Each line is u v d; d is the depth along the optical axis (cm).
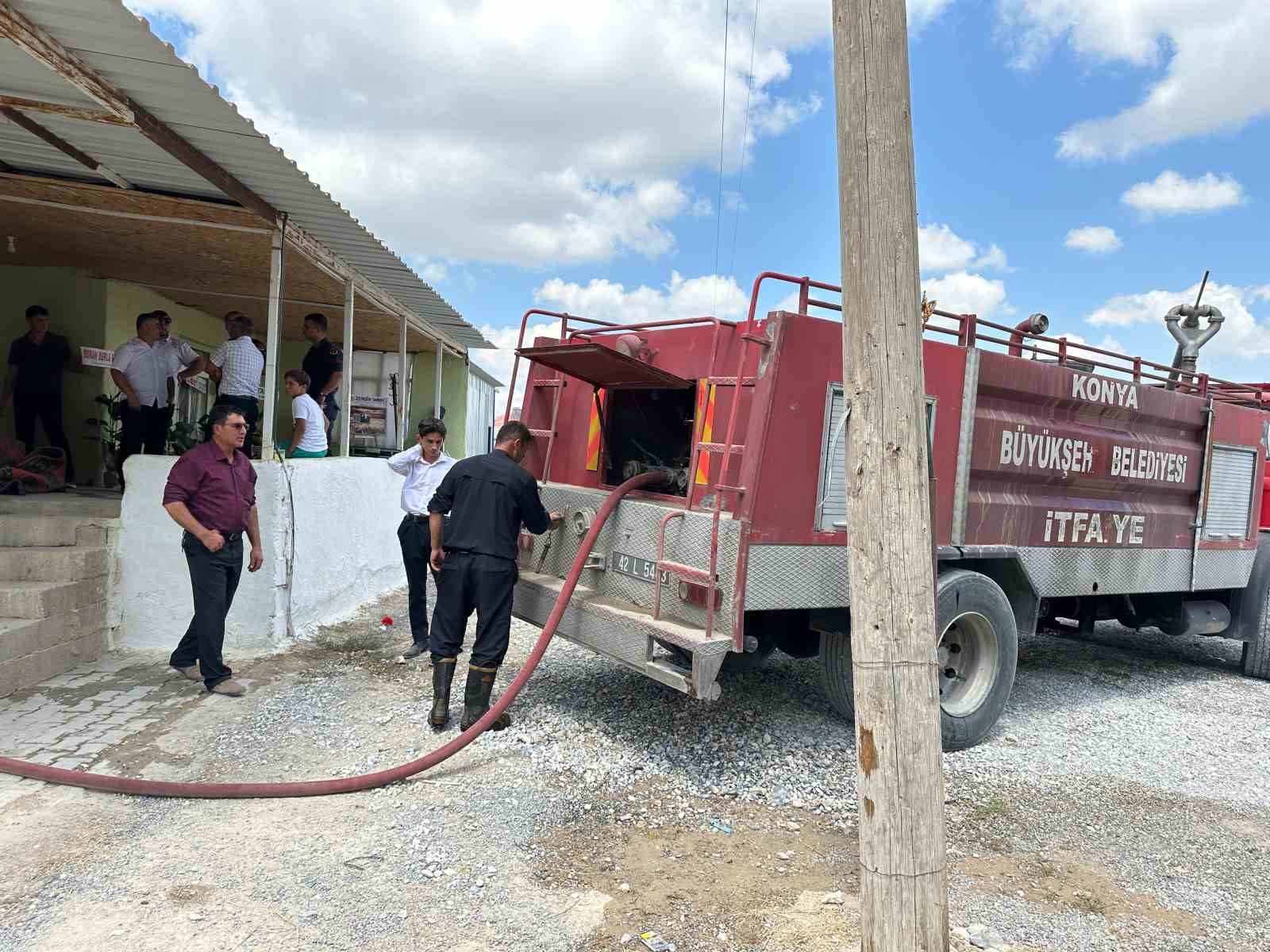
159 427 774
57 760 406
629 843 358
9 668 496
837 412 426
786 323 405
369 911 295
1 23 349
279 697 518
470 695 469
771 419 402
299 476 668
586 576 496
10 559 550
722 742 473
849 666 476
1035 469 530
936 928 237
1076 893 336
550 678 582
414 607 629
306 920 287
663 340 504
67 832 342
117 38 380
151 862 321
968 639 505
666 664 409
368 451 1251
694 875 334
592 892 317
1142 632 889
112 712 477
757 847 361
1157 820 409
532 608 507
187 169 544
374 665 600
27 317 784
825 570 425
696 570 408
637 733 480
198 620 511
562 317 542
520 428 503
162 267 836
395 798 388
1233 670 739
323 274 841
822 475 422
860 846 243
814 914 308
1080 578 563
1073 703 602
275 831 352
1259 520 712
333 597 759
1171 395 623
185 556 548
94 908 288
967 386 488
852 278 242
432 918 293
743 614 397
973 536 498
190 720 470
